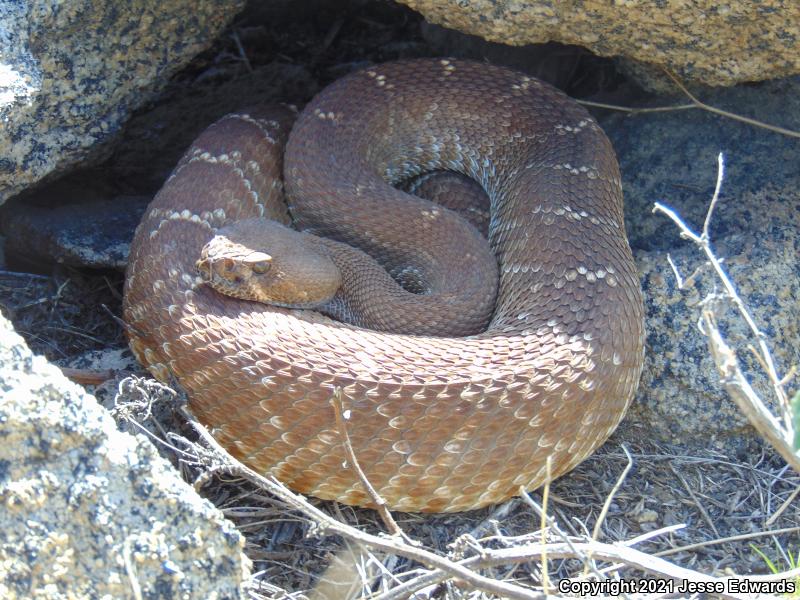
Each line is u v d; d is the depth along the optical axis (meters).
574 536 0.44
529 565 0.44
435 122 0.59
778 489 0.48
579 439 0.46
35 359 0.39
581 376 0.46
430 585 0.40
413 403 0.45
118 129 0.55
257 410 0.46
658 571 0.40
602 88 0.64
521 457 0.45
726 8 0.49
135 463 0.39
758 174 0.56
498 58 0.64
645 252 0.54
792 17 0.49
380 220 0.55
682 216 0.56
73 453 0.38
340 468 0.45
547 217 0.52
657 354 0.51
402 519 0.46
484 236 0.58
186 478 0.46
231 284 0.49
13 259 0.58
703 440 0.50
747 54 0.51
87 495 0.38
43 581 0.37
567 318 0.48
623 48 0.52
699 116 0.58
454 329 0.51
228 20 0.57
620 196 0.55
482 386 0.45
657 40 0.51
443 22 0.53
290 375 0.45
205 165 0.55
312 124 0.57
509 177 0.57
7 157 0.50
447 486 0.45
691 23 0.50
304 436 0.45
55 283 0.57
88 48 0.52
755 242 0.53
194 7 0.55
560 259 0.51
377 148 0.58
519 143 0.57
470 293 0.52
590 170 0.54
